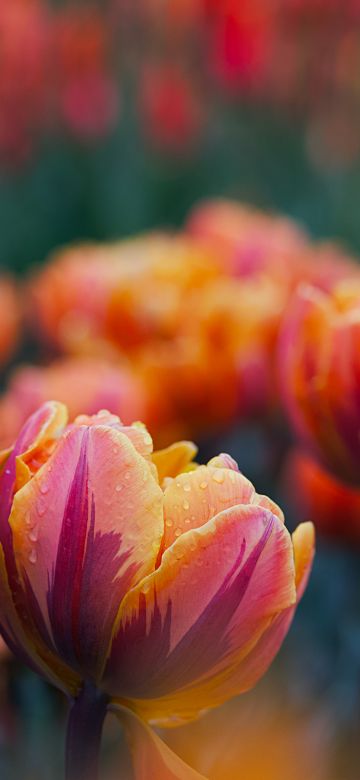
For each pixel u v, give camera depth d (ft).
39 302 3.46
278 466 2.84
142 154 6.50
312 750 2.29
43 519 1.62
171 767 1.65
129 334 2.83
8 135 5.80
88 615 1.62
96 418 1.70
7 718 2.26
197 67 6.08
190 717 1.69
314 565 2.75
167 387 2.58
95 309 2.87
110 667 1.63
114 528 1.61
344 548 2.51
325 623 2.62
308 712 2.36
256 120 6.48
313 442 1.99
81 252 3.41
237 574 1.60
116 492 1.61
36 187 6.40
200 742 2.25
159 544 1.62
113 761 2.27
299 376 1.98
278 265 2.98
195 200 6.51
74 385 2.52
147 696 1.65
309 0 5.51
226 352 2.61
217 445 2.77
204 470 1.65
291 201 6.51
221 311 2.62
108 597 1.61
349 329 1.93
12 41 5.65
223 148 6.82
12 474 1.67
